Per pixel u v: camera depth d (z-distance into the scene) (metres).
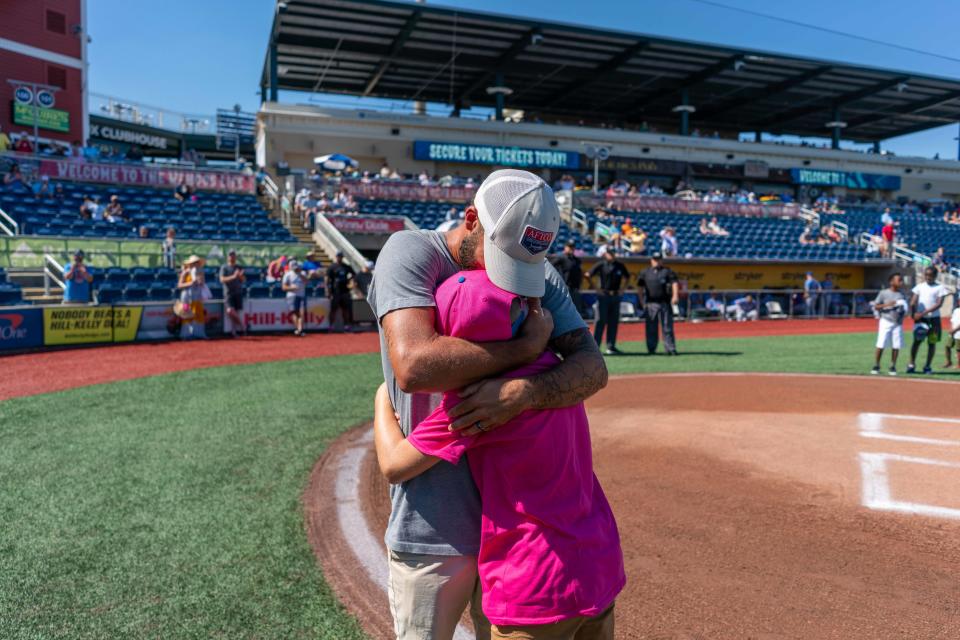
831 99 40.31
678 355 12.83
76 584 3.21
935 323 10.48
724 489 4.82
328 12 27.84
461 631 2.93
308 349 13.27
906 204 40.66
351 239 22.62
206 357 11.95
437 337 1.52
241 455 5.49
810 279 23.02
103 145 40.78
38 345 12.76
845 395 8.52
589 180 36.03
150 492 4.55
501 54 33.06
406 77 36.59
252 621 2.89
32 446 5.74
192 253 18.62
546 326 1.61
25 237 16.53
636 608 3.08
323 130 31.19
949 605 3.10
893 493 4.70
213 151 49.50
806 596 3.20
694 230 29.00
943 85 37.38
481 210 1.58
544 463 1.54
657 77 36.31
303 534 3.86
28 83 27.00
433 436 1.57
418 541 1.63
